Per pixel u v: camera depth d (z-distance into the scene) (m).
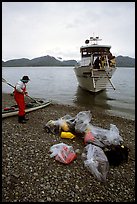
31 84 35.09
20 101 8.18
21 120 8.38
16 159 5.47
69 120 7.74
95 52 19.95
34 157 5.65
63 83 38.22
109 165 5.57
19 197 4.15
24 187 4.43
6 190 4.29
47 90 26.03
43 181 4.67
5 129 7.54
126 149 5.98
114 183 4.85
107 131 6.80
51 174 4.95
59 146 5.98
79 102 17.39
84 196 4.34
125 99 19.56
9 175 4.75
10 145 6.25
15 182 4.55
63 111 11.88
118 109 14.80
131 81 45.53
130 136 8.21
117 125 9.84
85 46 19.84
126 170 5.44
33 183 4.58
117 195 4.46
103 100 18.78
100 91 21.72
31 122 8.69
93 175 4.98
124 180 4.99
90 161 5.17
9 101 14.23
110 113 13.18
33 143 6.53
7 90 26.27
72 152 5.77
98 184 4.75
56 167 5.26
